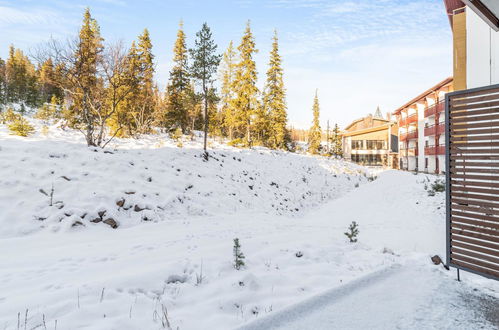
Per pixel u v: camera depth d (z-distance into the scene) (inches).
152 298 172.7
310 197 912.3
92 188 460.4
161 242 308.8
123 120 956.0
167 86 1264.8
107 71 700.7
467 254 192.2
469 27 337.4
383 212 551.5
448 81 1126.4
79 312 148.7
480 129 185.5
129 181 522.0
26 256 258.4
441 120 1195.3
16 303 158.2
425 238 339.6
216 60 927.0
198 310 160.1
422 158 1387.8
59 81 684.1
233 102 1273.4
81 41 704.4
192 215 511.2
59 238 331.0
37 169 464.4
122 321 143.4
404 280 195.0
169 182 589.3
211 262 234.5
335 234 362.9
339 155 2202.3
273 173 946.1
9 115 853.8
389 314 150.4
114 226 400.5
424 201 548.1
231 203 636.7
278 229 407.8
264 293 183.6
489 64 317.7
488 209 180.9
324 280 203.8
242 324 138.2
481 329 137.2
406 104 1471.5
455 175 198.8
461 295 173.2
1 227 342.0
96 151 606.9
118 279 187.8
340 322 142.3
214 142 1158.3
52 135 727.1
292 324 140.6
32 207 385.4
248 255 259.1
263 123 1407.5
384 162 1877.5
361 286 184.5
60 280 198.5
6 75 2182.6
